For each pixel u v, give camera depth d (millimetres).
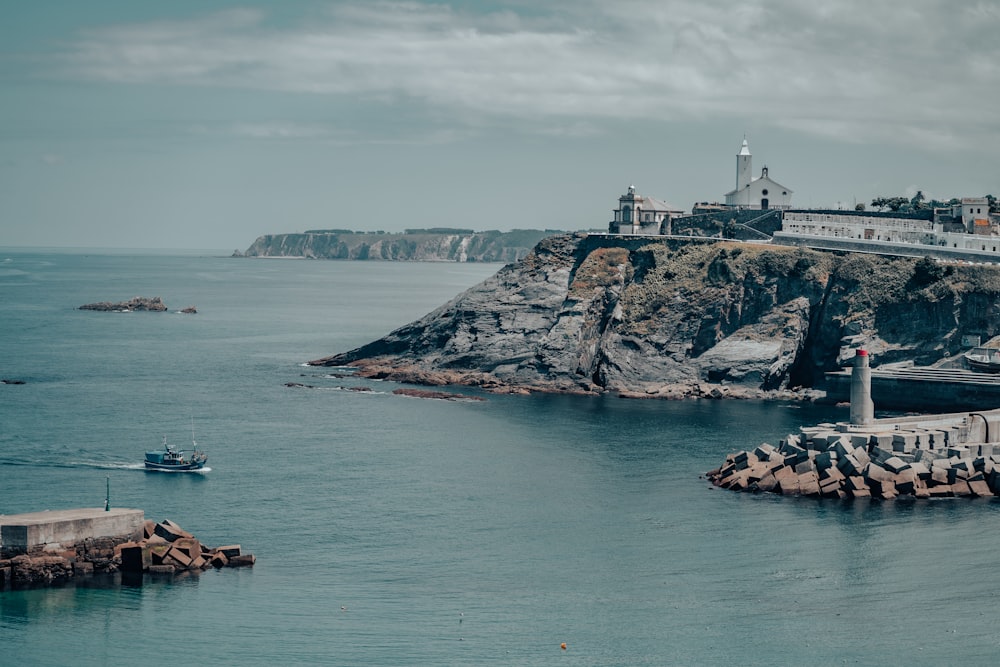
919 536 186500
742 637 149750
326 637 147500
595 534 186000
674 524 191375
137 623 150000
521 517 194000
